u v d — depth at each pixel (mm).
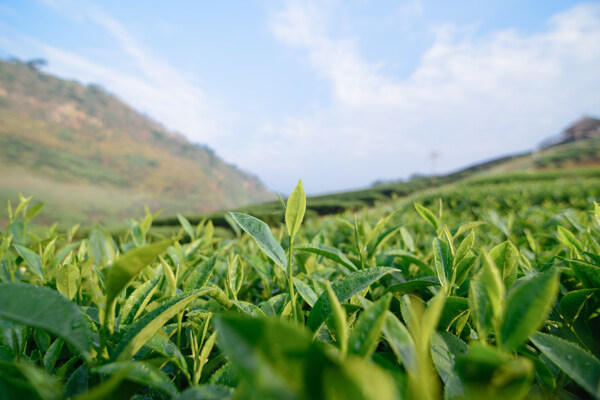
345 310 792
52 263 1630
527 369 398
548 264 1198
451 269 905
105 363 609
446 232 952
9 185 58500
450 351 734
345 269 1482
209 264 1083
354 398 332
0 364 599
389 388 326
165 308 667
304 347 353
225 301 923
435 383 708
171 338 979
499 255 849
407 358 461
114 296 578
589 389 542
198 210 91000
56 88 110812
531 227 2824
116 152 101812
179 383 793
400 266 1500
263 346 352
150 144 121250
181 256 1598
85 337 576
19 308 546
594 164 54250
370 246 1463
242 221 828
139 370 552
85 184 75062
